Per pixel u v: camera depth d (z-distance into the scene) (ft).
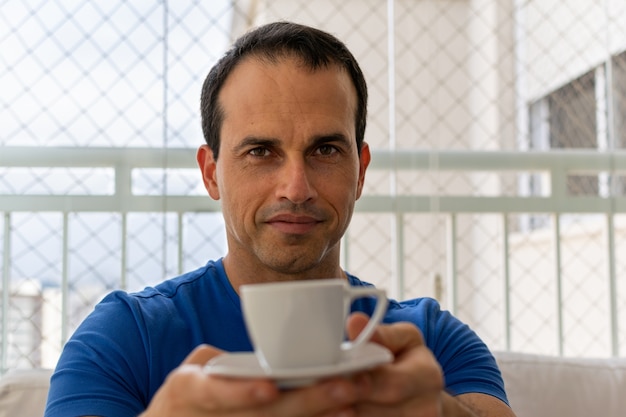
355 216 12.17
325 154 3.43
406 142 11.90
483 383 3.50
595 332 9.97
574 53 10.10
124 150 6.63
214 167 3.86
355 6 11.28
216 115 3.55
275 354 1.87
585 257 10.34
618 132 8.39
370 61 11.58
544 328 11.56
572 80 10.26
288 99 3.33
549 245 11.32
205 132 3.73
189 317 3.52
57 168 6.57
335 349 1.89
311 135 3.32
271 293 1.85
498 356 4.98
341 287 1.90
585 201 7.45
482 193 12.68
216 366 1.92
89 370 3.19
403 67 11.55
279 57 3.37
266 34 3.45
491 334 13.01
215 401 1.86
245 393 1.82
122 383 3.24
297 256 3.39
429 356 2.12
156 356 3.36
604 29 8.82
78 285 6.57
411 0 10.57
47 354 6.53
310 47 3.39
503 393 3.53
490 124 12.50
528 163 7.36
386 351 1.98
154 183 6.65
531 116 11.68
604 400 4.83
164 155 6.66
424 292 10.25
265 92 3.34
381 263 12.16
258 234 3.40
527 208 7.36
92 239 6.59
